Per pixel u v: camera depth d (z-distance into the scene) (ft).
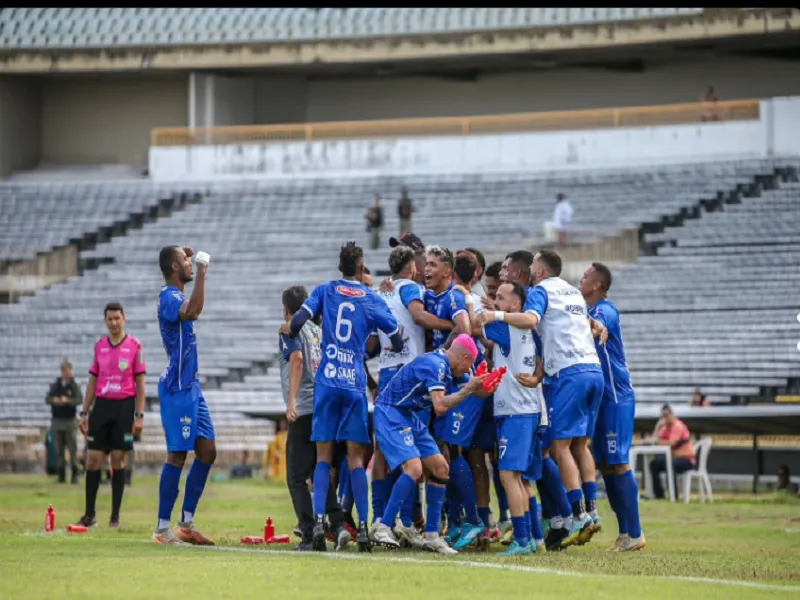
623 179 254.68
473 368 79.46
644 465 151.84
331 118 322.14
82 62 313.12
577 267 233.76
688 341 197.88
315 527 74.38
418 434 74.95
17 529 92.84
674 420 145.48
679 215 238.68
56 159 333.83
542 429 79.05
